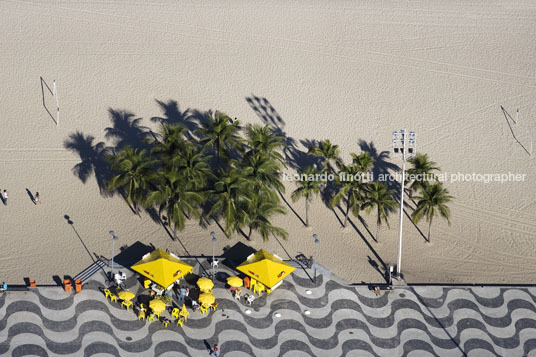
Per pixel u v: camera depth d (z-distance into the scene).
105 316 47.59
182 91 78.69
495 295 51.50
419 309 49.94
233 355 45.09
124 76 80.62
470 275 54.47
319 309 49.59
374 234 58.94
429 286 52.22
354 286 52.03
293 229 58.97
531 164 69.19
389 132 73.06
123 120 72.56
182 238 56.94
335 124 73.94
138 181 55.75
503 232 59.94
